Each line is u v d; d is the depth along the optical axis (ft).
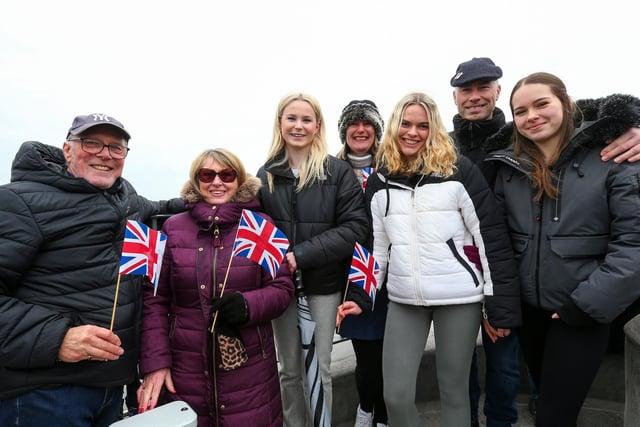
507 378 7.75
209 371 5.74
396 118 6.89
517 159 6.41
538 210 6.16
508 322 6.16
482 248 6.43
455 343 6.53
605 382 9.30
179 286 5.99
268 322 6.40
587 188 5.66
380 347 8.09
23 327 4.77
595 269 5.58
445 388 6.67
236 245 6.02
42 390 4.99
